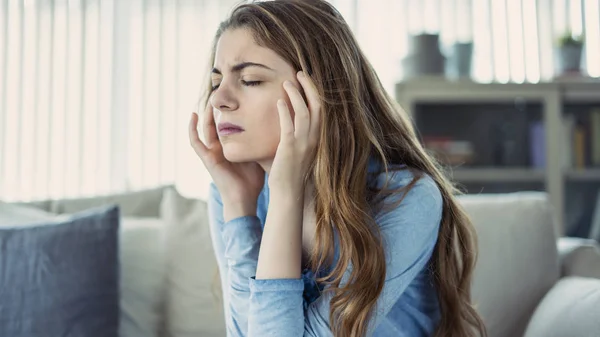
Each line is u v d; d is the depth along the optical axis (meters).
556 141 2.83
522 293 1.33
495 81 2.82
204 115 1.16
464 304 1.14
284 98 0.98
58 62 2.94
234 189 1.13
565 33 2.91
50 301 1.40
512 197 1.45
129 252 1.58
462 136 2.92
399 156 1.09
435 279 1.10
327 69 1.00
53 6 2.93
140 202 1.78
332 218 0.97
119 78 2.94
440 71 2.86
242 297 1.04
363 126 1.01
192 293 1.51
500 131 2.90
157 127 2.93
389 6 2.98
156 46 2.95
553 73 2.97
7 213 1.62
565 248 1.46
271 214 0.96
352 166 0.99
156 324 1.53
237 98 0.99
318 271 1.02
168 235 1.57
